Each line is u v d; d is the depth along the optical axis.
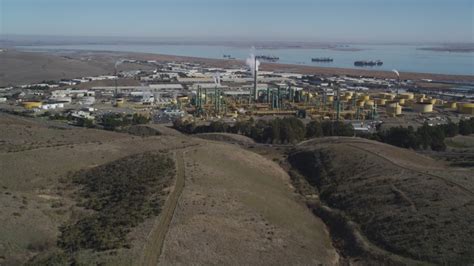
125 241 60.47
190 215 68.94
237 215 73.00
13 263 54.47
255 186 91.81
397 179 94.00
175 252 58.34
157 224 65.75
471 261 60.81
